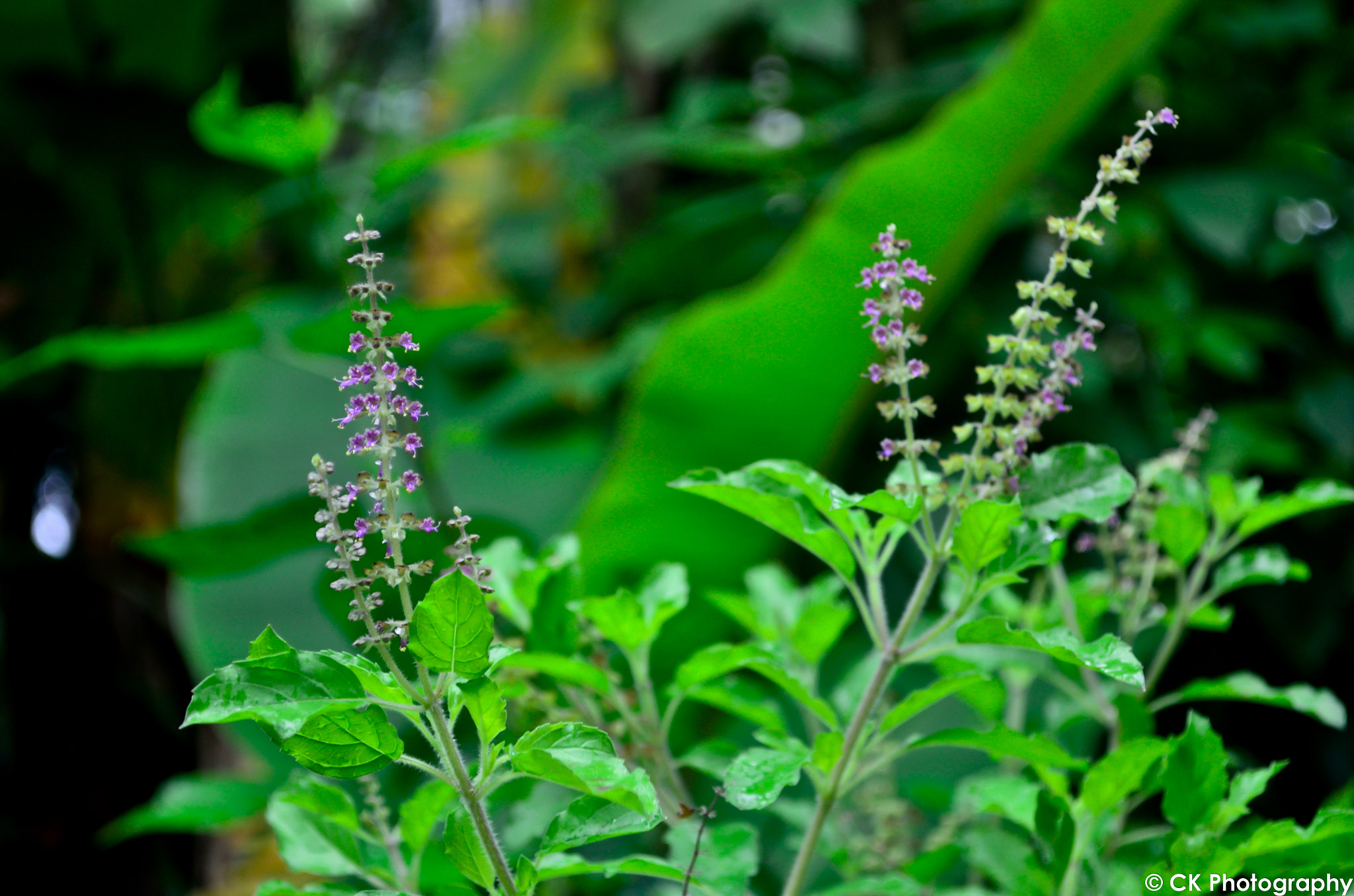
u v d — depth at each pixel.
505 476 2.84
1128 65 2.00
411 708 1.14
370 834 1.29
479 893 1.30
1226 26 3.00
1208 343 2.68
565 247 3.87
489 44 4.23
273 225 3.38
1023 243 2.86
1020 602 1.38
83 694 3.22
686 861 1.22
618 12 3.42
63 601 3.24
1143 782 1.27
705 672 1.26
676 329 2.10
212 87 3.26
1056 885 1.23
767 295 2.08
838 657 2.21
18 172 3.16
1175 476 1.30
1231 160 3.09
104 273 3.38
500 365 3.31
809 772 1.23
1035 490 1.21
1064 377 1.20
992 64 2.88
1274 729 2.54
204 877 2.53
